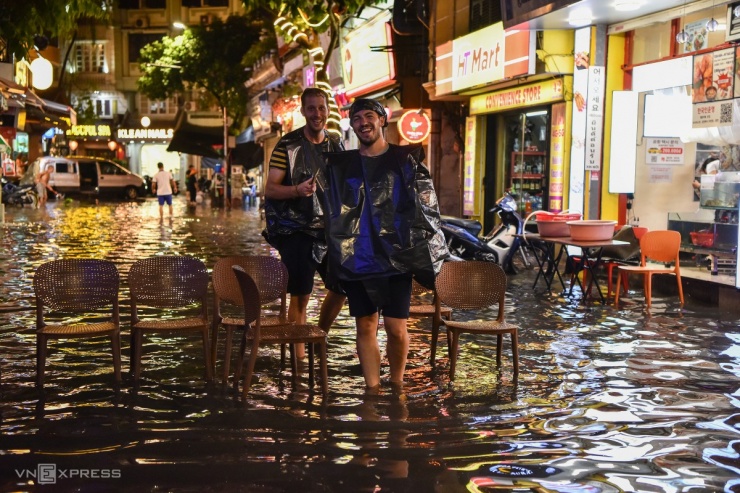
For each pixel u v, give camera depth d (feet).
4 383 18.98
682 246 34.73
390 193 18.31
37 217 85.20
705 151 39.09
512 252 41.50
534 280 39.22
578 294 34.63
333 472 13.64
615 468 14.06
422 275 18.25
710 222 33.68
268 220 20.52
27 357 21.58
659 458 14.57
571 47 42.19
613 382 19.76
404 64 63.10
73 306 19.31
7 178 115.24
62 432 15.52
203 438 15.24
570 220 35.22
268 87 130.00
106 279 19.53
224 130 130.00
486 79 47.39
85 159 137.18
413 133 59.52
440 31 59.47
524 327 26.89
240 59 144.05
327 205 18.33
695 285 33.40
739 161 33.63
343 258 18.08
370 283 18.11
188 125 135.23
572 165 41.68
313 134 20.66
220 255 49.55
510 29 42.09
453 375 19.81
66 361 21.20
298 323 20.97
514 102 48.70
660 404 17.94
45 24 34.78
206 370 19.49
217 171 157.07
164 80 148.66
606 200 40.52
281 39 107.34
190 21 200.64
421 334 25.52
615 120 39.86
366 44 70.85
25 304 29.45
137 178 140.26
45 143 155.12
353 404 17.56
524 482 13.35
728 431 16.15
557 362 21.81
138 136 195.93
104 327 19.31
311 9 48.21
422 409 17.26
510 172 53.26
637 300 33.01
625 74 40.29
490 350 23.22
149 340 24.03
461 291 20.88
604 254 35.70
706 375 20.53
